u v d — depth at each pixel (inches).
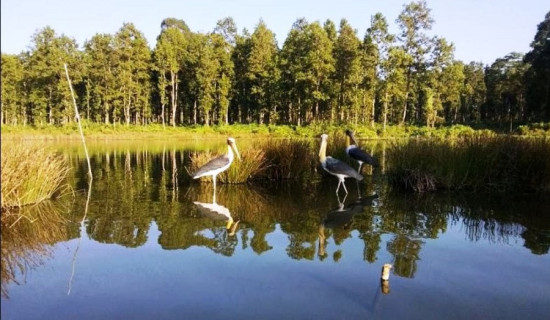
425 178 418.6
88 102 2000.5
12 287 173.3
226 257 210.7
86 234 253.4
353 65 1739.7
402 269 195.0
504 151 432.1
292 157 507.8
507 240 243.3
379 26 1686.8
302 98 1876.2
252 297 163.0
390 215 307.4
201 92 1959.9
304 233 257.0
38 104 1859.0
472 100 2551.7
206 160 487.2
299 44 1861.5
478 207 334.6
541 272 192.5
